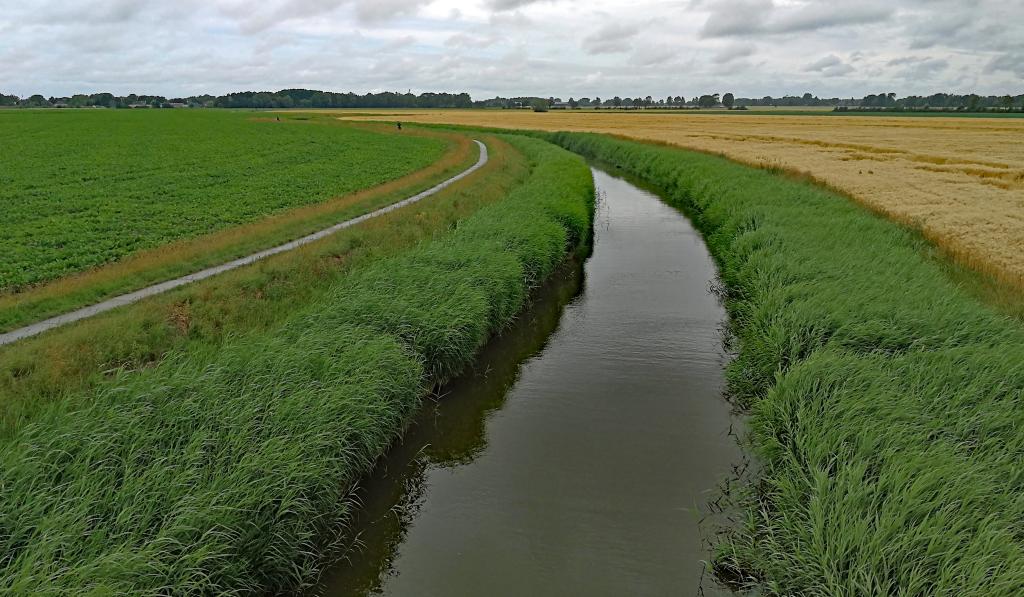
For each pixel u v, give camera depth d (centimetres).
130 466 675
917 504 621
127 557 559
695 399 1162
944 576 539
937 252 1781
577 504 855
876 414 791
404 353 1078
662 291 1833
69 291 1410
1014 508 611
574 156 4356
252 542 659
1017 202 2731
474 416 1106
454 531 808
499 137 7300
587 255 2252
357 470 877
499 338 1467
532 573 729
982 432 745
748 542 753
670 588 705
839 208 2272
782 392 910
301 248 1805
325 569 739
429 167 4162
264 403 821
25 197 2861
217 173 3812
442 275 1397
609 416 1102
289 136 6975
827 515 646
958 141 6112
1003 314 1198
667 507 846
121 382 847
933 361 902
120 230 2189
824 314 1104
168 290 1466
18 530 573
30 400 873
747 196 2484
